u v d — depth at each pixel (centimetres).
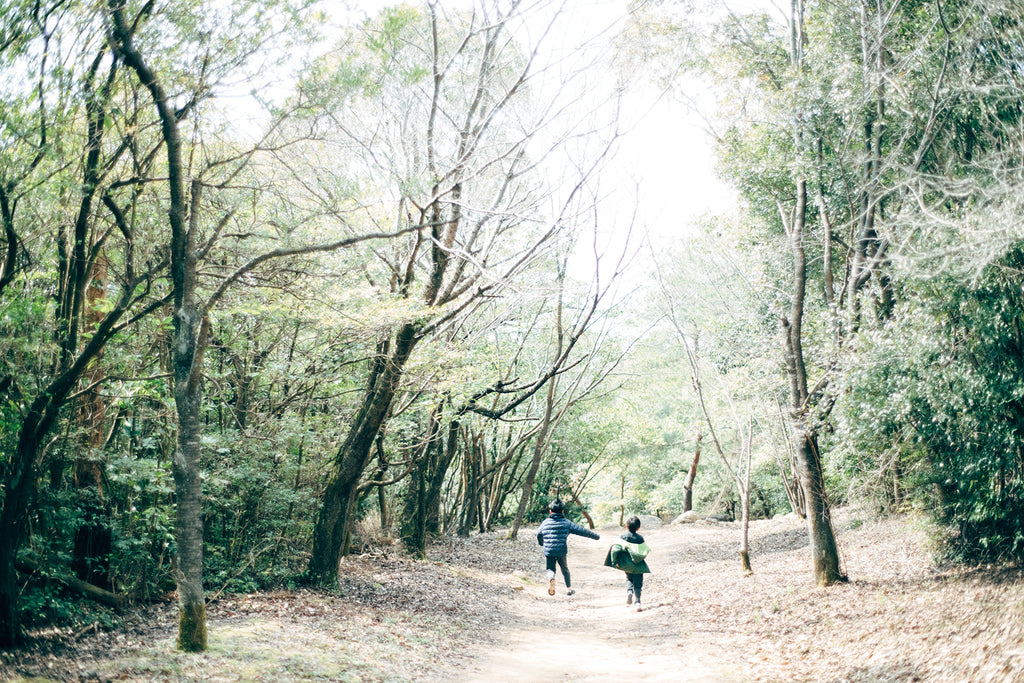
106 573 960
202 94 820
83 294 897
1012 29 1012
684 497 4253
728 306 2002
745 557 1667
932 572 1212
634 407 3747
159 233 1008
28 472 754
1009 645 705
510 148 1326
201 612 755
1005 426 1019
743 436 1909
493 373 2220
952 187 1074
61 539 895
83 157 811
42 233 859
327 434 1387
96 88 791
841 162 1320
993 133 1074
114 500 1011
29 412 767
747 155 1531
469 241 1318
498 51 1276
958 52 1144
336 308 1089
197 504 753
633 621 1310
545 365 2581
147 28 788
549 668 908
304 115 857
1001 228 858
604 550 3053
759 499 4194
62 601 850
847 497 1592
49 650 735
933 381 1048
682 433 4191
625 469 4591
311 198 1015
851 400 1195
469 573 1853
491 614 1350
